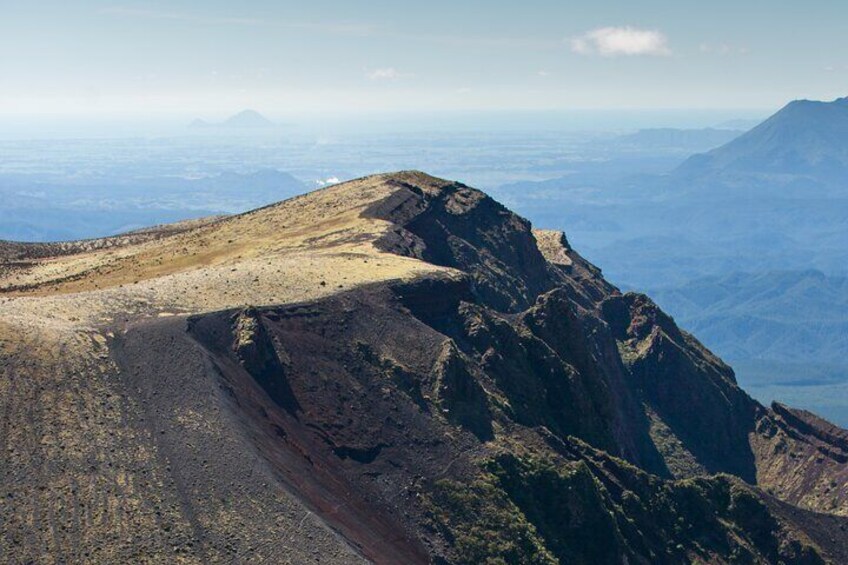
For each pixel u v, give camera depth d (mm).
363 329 83625
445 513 70062
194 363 65125
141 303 75125
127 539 48594
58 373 60281
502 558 68562
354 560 52969
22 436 54031
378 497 68188
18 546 46562
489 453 77812
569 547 76188
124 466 53781
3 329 63250
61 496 50406
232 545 50250
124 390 60781
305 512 55125
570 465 82312
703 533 91375
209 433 58375
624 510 87000
